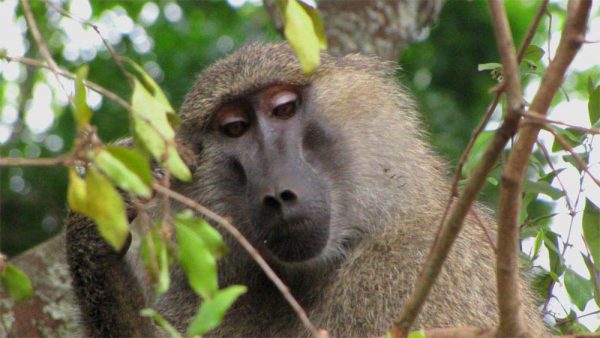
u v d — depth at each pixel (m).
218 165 9.59
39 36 5.41
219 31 19.61
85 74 5.25
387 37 14.05
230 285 9.70
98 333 9.48
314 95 9.60
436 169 10.29
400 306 9.16
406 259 9.37
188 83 18.56
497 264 5.80
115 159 5.08
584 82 19.45
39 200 17.28
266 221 9.09
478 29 19.45
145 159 5.25
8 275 6.02
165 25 19.47
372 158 9.69
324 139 9.53
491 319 9.29
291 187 9.00
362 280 9.32
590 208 7.94
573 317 9.70
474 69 19.36
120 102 5.32
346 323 9.23
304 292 9.52
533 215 15.05
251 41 10.55
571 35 5.37
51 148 17.61
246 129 9.55
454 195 6.32
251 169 9.26
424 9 14.52
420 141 10.18
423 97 18.64
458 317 9.09
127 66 17.98
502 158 8.98
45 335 11.10
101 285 9.42
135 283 9.47
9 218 17.14
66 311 11.27
